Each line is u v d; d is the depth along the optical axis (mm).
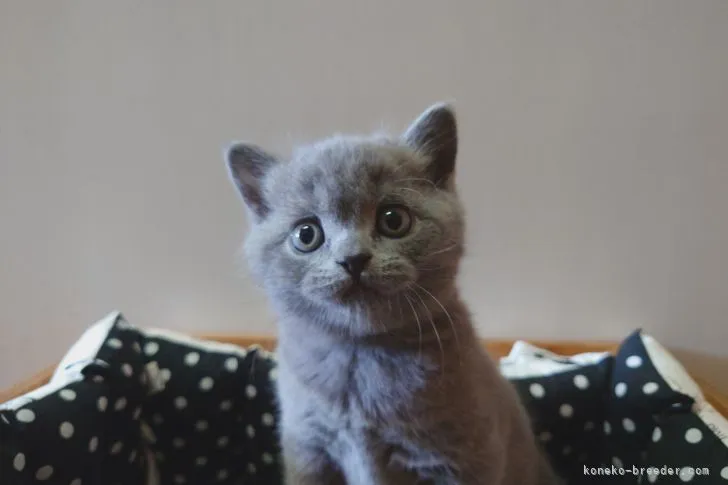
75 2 501
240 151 375
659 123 502
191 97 514
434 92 505
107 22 504
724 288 528
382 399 354
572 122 506
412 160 354
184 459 492
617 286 536
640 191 516
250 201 376
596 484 479
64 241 544
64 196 536
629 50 493
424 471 371
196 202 532
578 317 545
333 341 357
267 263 357
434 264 345
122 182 531
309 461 386
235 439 497
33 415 399
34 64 512
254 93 511
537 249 532
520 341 530
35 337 569
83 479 421
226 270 544
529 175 518
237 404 493
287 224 350
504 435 387
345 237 333
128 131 522
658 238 524
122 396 452
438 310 354
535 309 544
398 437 362
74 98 517
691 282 530
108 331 471
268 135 517
